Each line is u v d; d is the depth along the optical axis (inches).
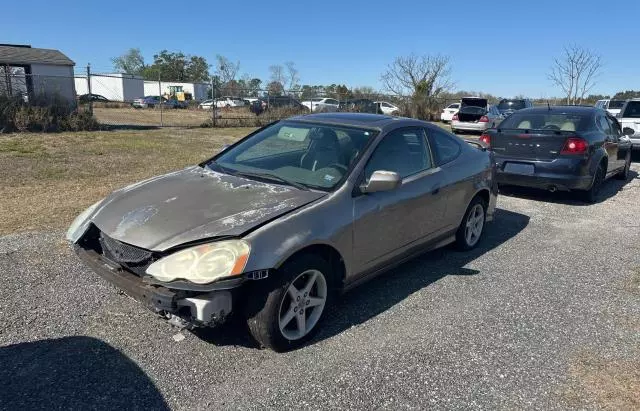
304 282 128.3
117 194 148.7
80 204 251.8
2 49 904.9
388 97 1238.9
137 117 1098.7
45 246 186.7
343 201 136.3
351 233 135.9
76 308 140.6
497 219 260.4
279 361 119.6
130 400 103.2
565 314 149.9
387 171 141.5
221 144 579.2
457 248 204.2
